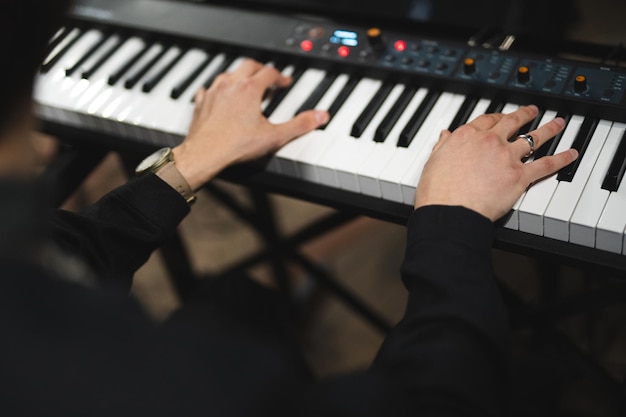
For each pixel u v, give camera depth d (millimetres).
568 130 1153
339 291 1777
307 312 2104
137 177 1177
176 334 551
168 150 1215
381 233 2262
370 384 677
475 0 1345
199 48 1453
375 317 1772
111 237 1089
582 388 1750
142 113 1364
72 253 1048
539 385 1681
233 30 1420
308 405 606
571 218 1037
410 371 791
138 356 519
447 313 830
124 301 547
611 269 1040
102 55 1482
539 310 1480
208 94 1296
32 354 489
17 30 533
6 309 492
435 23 1384
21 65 542
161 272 2236
